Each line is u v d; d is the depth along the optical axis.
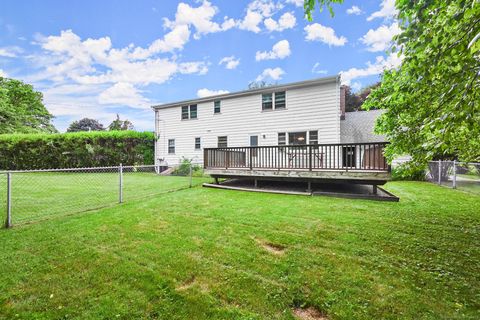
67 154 15.20
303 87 12.10
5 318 2.00
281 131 12.68
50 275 2.61
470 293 2.20
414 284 2.35
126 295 2.27
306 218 4.55
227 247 3.27
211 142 14.97
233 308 2.07
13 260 2.94
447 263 2.76
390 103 4.08
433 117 2.88
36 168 15.33
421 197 6.66
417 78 2.82
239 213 4.96
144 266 2.79
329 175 6.98
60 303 2.17
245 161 9.79
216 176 9.46
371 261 2.82
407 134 3.43
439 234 3.67
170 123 16.69
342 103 14.94
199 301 2.17
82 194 7.41
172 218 4.65
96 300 2.20
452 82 2.46
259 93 13.34
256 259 2.91
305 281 2.43
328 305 2.08
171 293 2.29
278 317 1.96
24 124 25.28
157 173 14.80
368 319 1.91
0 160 15.35
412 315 1.93
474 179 7.73
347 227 4.01
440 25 2.33
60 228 4.09
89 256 3.04
